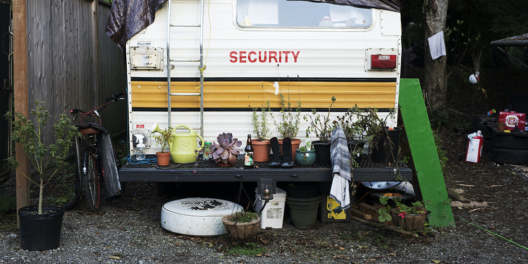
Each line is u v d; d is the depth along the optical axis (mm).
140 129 4395
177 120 4398
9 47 5219
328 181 4293
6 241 3725
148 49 4273
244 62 4348
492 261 3670
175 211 4031
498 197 5648
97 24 7211
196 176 4035
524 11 10359
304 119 4441
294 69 4375
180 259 3547
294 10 4367
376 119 4254
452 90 11016
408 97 4750
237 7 4316
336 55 4371
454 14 11039
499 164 7484
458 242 4090
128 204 5004
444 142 8469
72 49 6367
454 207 5145
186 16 4305
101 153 4793
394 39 4371
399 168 4125
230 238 3898
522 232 4398
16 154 4004
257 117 4406
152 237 4000
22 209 3658
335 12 4387
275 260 3596
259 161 4355
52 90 5695
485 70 12297
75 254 3527
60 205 4672
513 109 9828
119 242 3834
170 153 4285
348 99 4422
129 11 4266
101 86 7527
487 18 10742
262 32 4324
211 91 4367
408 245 3994
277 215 4352
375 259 3678
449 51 11750
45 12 5512
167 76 4301
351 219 4668
